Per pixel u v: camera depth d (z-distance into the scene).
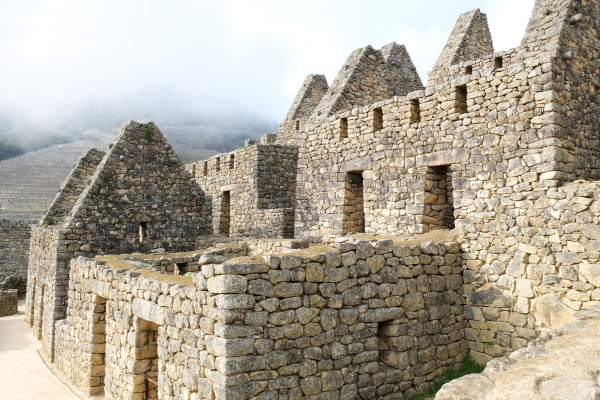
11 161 66.81
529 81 10.05
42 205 49.25
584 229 8.87
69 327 13.04
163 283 8.48
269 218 21.03
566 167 9.71
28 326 20.20
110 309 10.44
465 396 4.23
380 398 8.58
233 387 6.77
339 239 12.95
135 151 16.95
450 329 10.26
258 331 7.11
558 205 9.32
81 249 15.47
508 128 10.34
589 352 4.81
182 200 17.73
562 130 9.77
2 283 30.59
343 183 14.58
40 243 18.17
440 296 10.14
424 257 9.92
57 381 12.75
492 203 10.47
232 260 7.48
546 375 4.30
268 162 22.52
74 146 81.56
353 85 18.02
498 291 10.15
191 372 7.47
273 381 7.18
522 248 9.86
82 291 12.21
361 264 8.60
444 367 9.97
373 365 8.55
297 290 7.60
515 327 9.79
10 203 48.50
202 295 7.35
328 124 15.29
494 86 10.68
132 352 9.30
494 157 10.55
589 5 11.08
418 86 22.00
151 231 17.00
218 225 25.42
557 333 5.92
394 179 12.95
